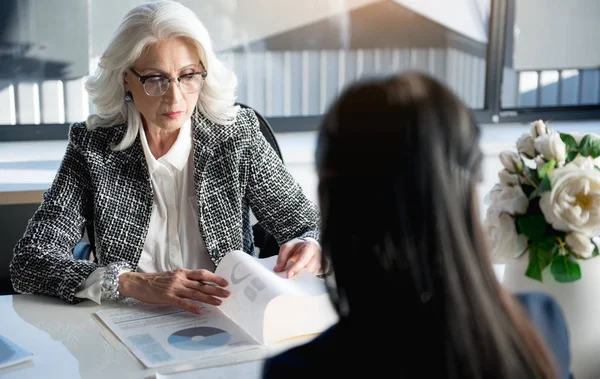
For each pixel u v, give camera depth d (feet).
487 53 11.17
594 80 11.64
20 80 9.71
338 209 2.21
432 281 2.14
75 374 3.90
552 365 2.28
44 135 10.02
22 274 5.24
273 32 10.32
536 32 11.23
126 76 5.69
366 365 2.23
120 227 5.75
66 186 5.78
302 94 10.66
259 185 6.19
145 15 5.53
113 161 5.83
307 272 4.87
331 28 10.48
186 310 4.74
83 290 4.97
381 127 2.15
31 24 9.53
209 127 6.00
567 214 3.85
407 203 2.13
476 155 2.21
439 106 2.18
